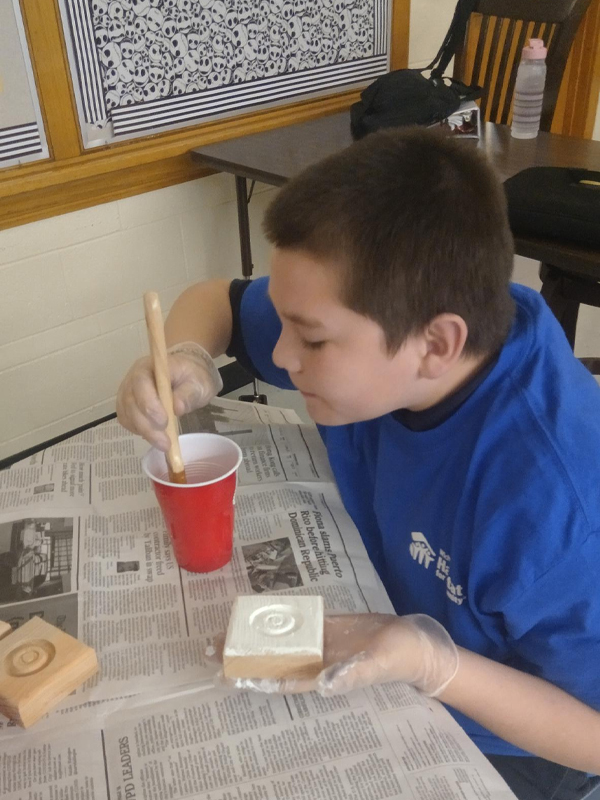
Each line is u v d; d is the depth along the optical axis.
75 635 0.67
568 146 1.79
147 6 1.72
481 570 0.67
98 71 1.69
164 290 2.07
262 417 1.03
